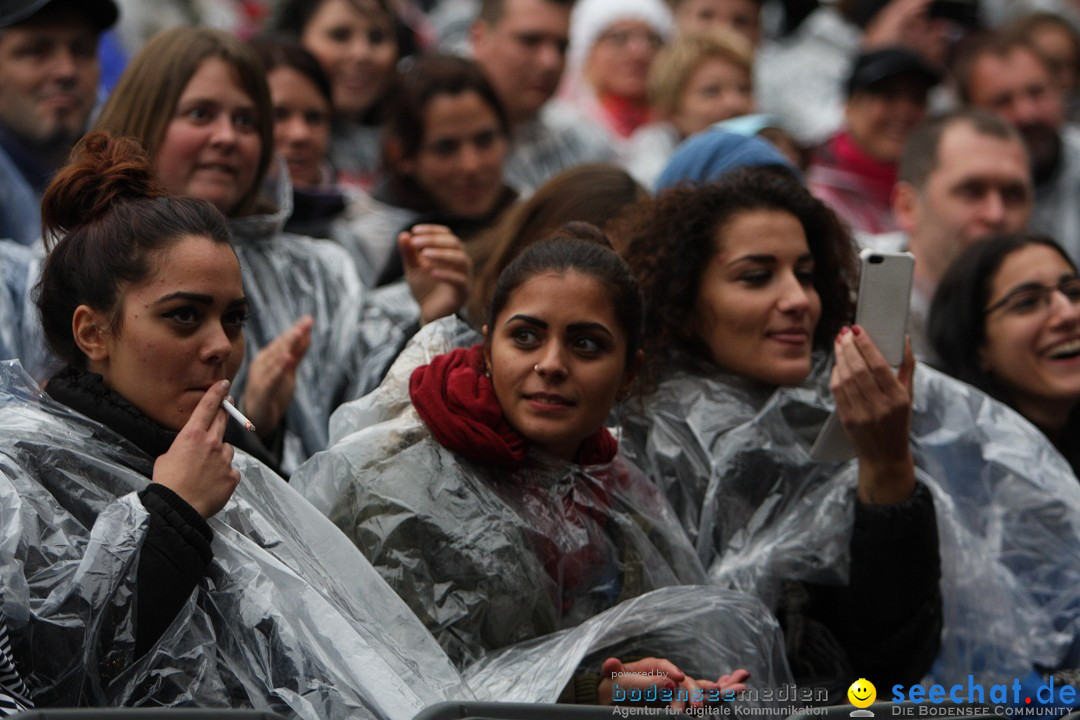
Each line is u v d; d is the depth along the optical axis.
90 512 8.98
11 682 8.30
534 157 20.80
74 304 9.40
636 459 11.62
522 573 9.93
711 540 11.47
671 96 21.31
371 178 19.67
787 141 17.56
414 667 9.22
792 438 11.87
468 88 17.16
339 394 13.32
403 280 15.55
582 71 24.23
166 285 9.22
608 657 10.33
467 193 17.11
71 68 15.58
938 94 25.30
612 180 13.38
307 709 8.78
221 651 8.88
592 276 10.10
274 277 13.63
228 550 9.07
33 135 15.52
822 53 26.28
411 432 10.20
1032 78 21.52
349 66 19.78
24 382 9.29
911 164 17.89
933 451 12.86
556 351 10.00
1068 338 13.94
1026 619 12.37
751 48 22.22
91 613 8.51
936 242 17.52
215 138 13.32
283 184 14.20
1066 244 21.08
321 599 9.11
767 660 10.46
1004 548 12.72
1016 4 31.28
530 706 8.66
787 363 11.80
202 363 9.29
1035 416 14.12
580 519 10.23
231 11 23.38
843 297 12.49
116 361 9.30
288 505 9.62
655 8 23.95
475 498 10.00
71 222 9.62
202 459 8.92
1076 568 12.61
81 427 9.20
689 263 12.02
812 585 11.70
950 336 14.34
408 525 9.86
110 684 8.58
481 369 10.45
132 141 9.91
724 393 11.87
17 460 8.90
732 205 12.02
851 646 11.55
